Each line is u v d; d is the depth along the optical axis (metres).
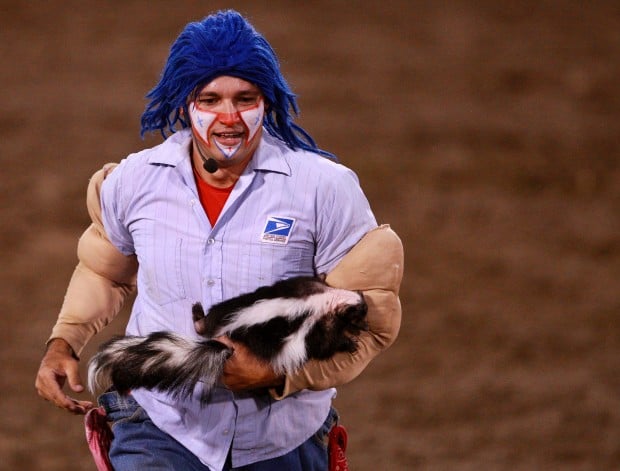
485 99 30.52
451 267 20.23
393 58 33.47
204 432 6.67
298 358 6.18
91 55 32.84
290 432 6.76
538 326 17.92
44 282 19.55
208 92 6.41
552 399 15.43
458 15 37.56
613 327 17.95
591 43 35.22
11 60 32.12
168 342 6.29
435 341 17.28
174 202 6.61
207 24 6.46
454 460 13.68
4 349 16.89
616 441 14.24
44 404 15.09
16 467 13.30
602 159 26.31
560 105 30.16
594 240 21.77
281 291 6.31
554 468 13.52
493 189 24.48
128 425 6.87
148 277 6.68
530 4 38.88
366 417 14.81
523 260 20.67
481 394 15.55
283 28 35.72
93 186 7.17
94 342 16.56
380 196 23.88
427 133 27.80
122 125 28.03
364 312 6.20
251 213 6.52
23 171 24.75
